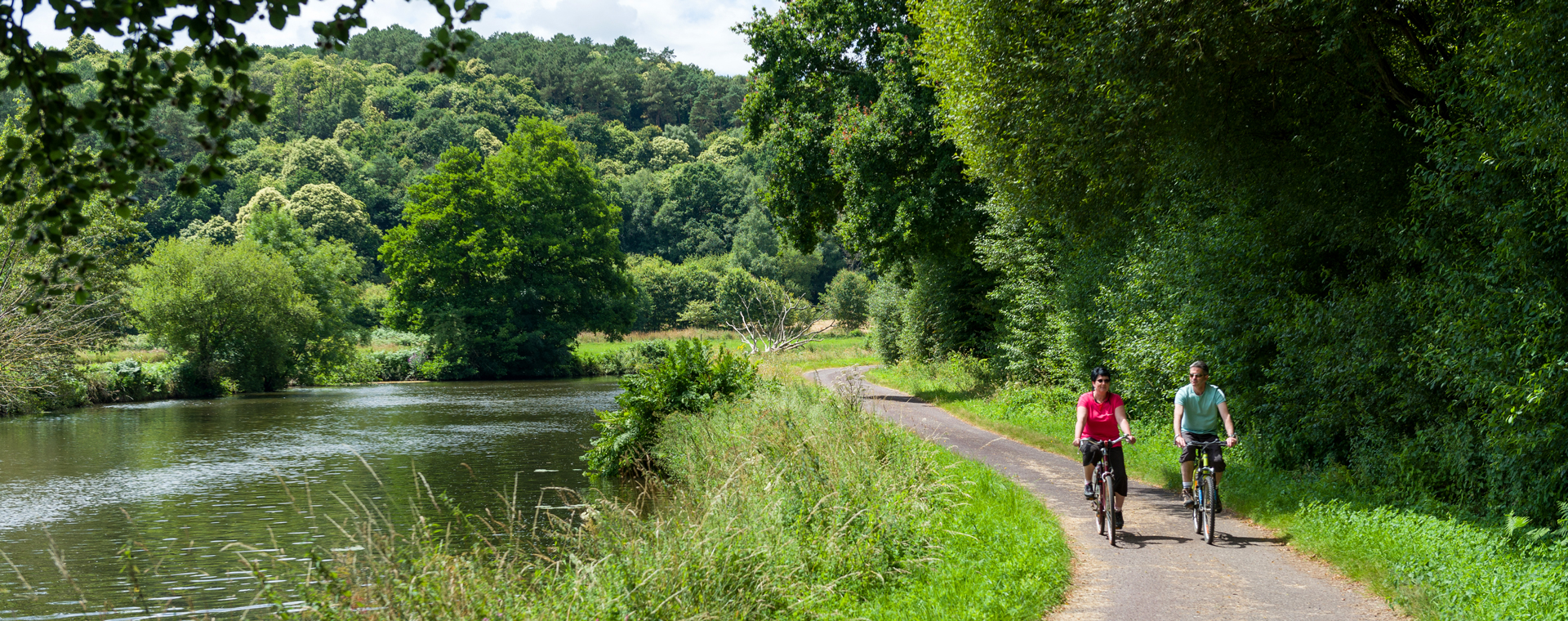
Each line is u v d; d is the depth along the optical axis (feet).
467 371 185.68
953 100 50.67
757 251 365.40
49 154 11.59
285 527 42.37
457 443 74.90
